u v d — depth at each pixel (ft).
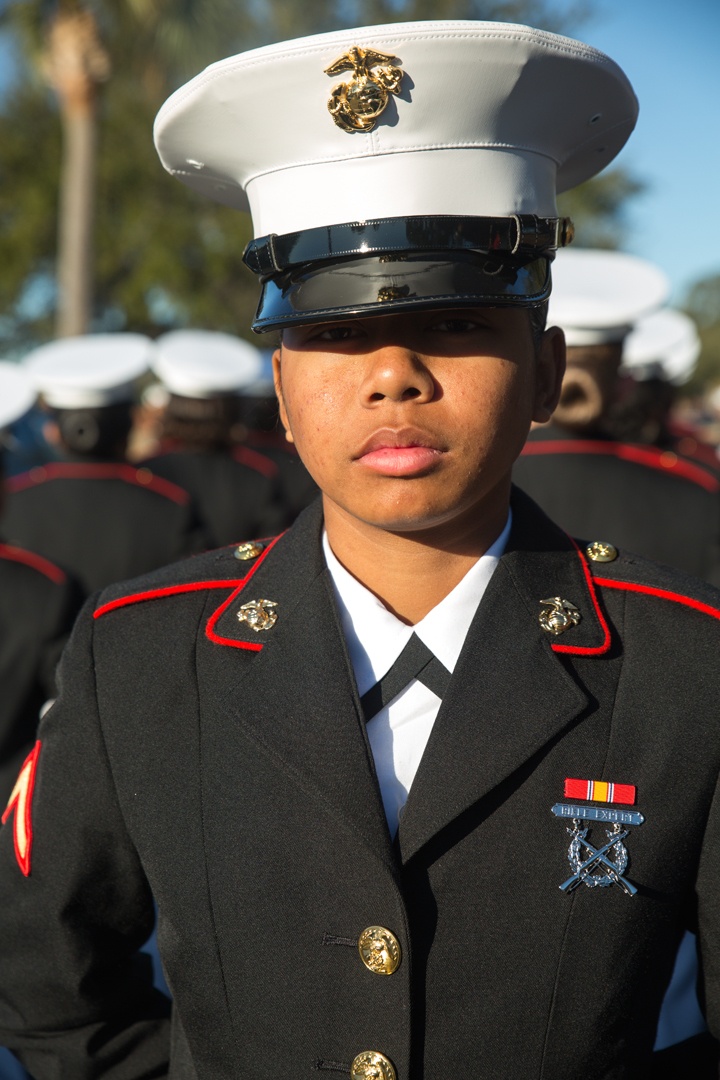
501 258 4.36
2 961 5.09
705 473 11.01
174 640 4.90
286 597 4.84
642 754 4.45
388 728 4.55
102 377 15.84
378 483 4.25
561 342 4.85
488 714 4.46
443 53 4.27
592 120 4.68
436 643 4.60
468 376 4.24
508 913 4.32
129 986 5.23
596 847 4.35
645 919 4.33
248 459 19.20
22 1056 5.24
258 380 19.89
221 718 4.68
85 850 4.84
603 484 10.84
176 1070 4.79
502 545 4.83
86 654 4.98
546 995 4.27
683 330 19.47
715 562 10.74
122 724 4.78
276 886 4.43
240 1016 4.45
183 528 15.67
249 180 4.76
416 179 4.39
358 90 4.32
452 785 4.35
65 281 46.24
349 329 4.33
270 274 4.54
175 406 19.12
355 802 4.37
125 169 57.57
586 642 4.65
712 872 4.42
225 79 4.43
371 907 4.32
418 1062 4.27
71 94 44.86
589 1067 4.28
